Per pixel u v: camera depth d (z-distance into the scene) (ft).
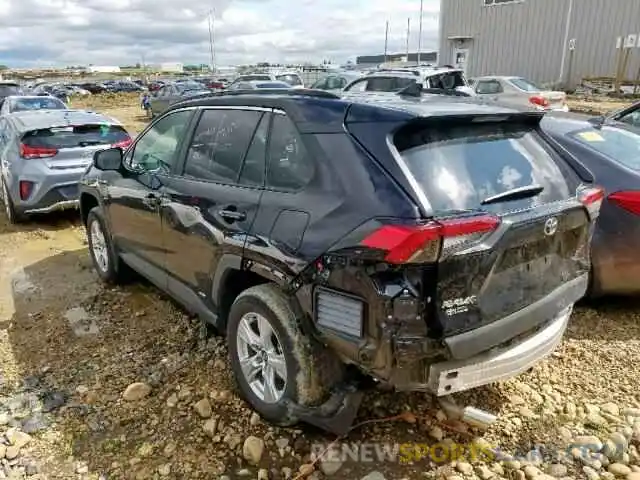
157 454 9.22
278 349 9.40
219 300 10.80
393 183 7.64
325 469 8.77
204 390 10.90
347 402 9.02
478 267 7.59
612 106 64.39
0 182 26.40
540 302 8.80
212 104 11.71
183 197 11.58
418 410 10.13
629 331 13.16
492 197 8.10
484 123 9.02
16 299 15.89
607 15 77.36
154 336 13.33
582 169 10.00
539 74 84.94
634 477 8.63
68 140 23.50
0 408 10.43
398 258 7.14
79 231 23.49
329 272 8.01
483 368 8.09
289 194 9.06
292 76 83.35
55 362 12.16
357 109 8.53
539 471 8.73
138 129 66.28
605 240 13.24
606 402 10.47
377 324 7.46
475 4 88.84
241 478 8.69
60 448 9.39
